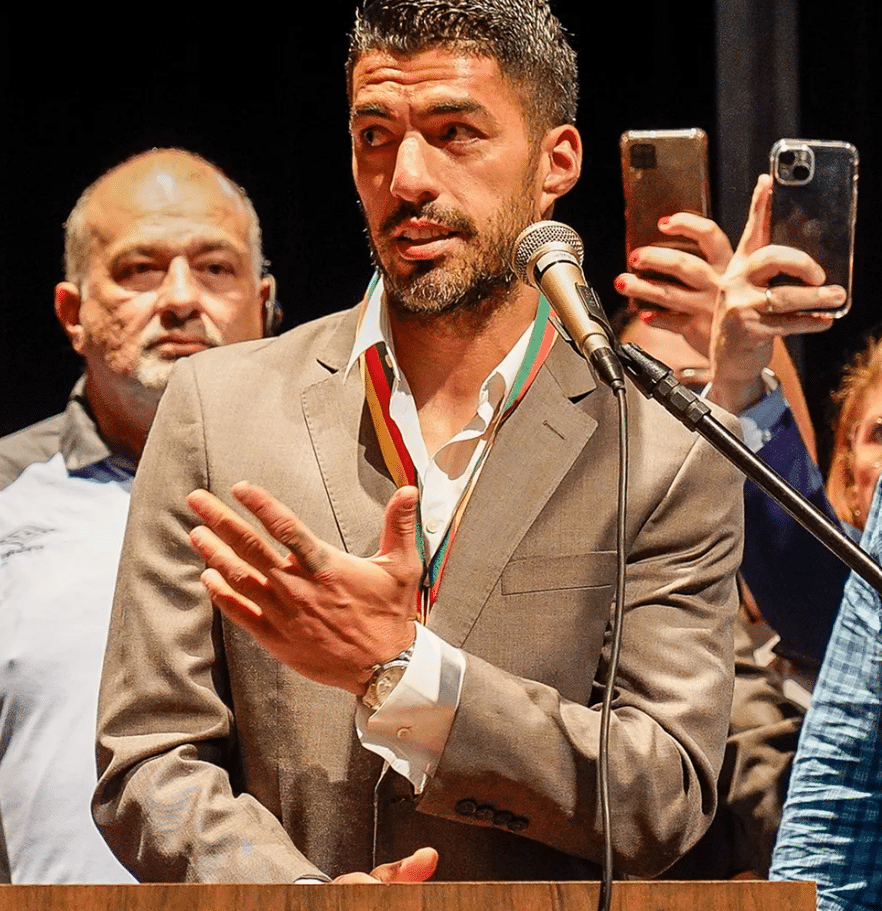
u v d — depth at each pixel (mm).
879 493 5504
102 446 6668
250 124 7082
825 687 5230
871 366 6520
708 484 4305
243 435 4258
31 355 6914
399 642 3699
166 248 6605
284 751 4062
